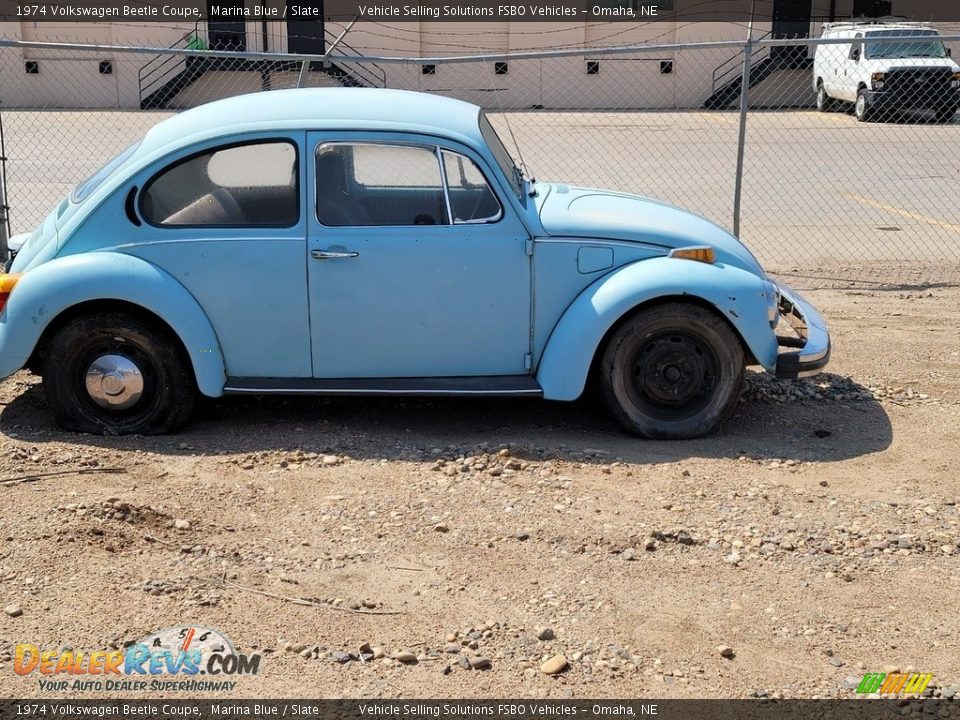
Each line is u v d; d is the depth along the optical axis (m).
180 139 5.89
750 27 9.67
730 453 5.95
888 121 24.08
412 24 29.44
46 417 6.36
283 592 4.38
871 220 13.46
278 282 5.89
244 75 28.69
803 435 6.29
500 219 5.90
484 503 5.23
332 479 5.51
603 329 5.87
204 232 5.86
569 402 6.82
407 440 6.11
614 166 17.83
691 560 4.69
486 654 3.98
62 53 28.77
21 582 4.37
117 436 6.06
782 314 6.79
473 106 6.57
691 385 6.10
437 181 5.88
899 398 6.89
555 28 29.67
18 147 19.58
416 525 4.99
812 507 5.24
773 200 14.89
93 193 5.99
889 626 4.20
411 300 5.93
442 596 4.38
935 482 5.56
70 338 5.93
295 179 5.86
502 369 6.09
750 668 3.92
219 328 5.95
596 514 5.12
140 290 5.79
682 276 5.86
